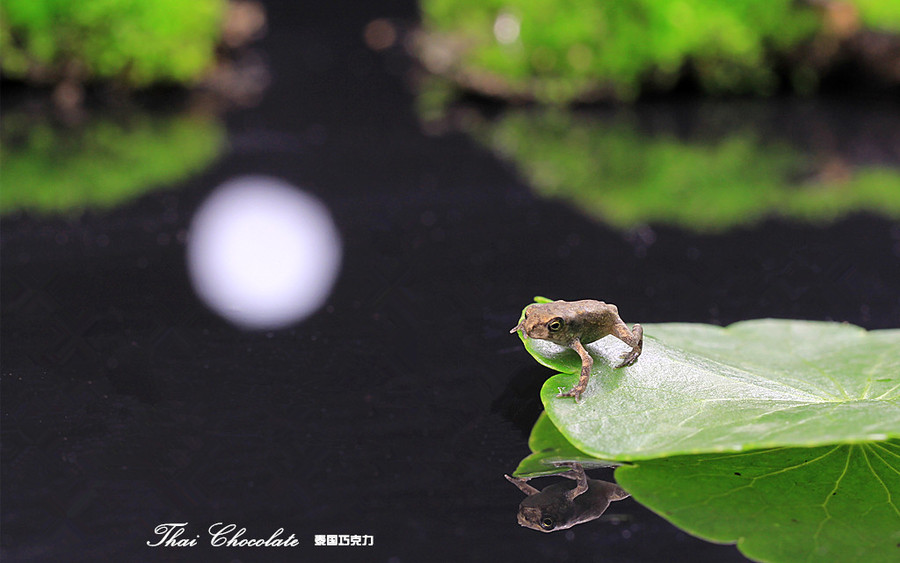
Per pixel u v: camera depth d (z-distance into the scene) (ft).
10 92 2.11
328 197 1.44
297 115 2.02
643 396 1.01
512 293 1.20
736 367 1.04
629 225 1.33
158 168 1.59
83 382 1.08
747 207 1.40
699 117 2.07
